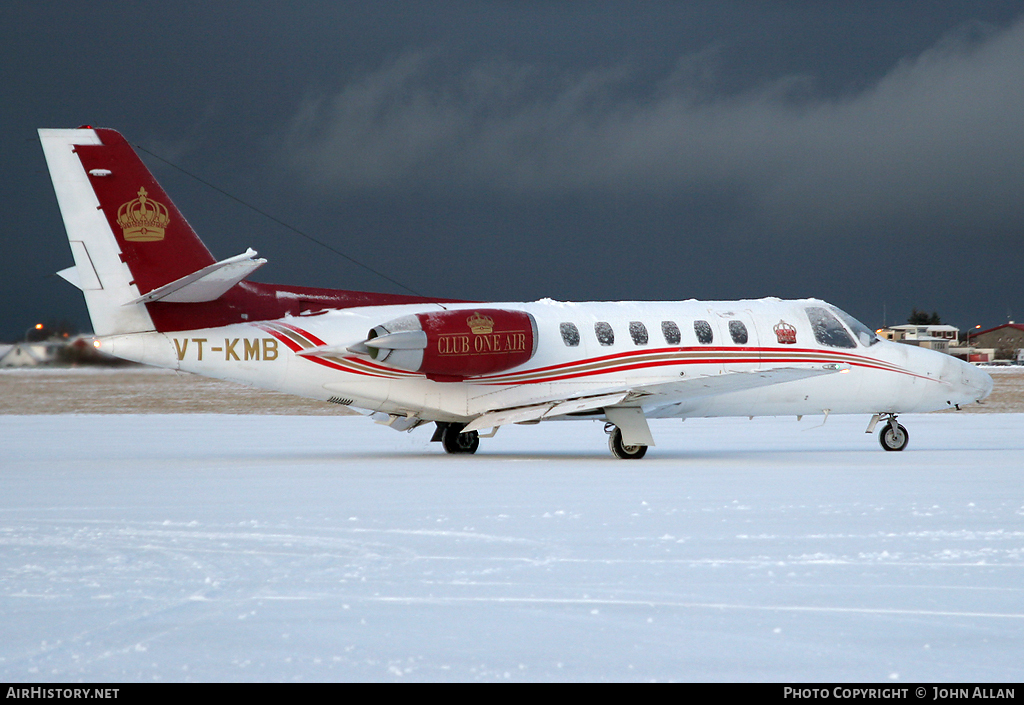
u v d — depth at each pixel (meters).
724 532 35.94
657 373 74.44
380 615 24.66
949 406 80.31
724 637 22.83
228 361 67.44
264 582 28.25
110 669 20.59
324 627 23.61
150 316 66.00
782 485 50.50
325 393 70.00
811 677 20.14
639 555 31.86
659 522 38.22
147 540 34.75
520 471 58.81
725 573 29.20
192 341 66.62
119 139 65.50
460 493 47.41
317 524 37.97
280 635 22.97
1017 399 176.88
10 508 42.50
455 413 71.62
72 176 64.75
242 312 68.06
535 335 70.94
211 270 59.34
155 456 71.06
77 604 25.73
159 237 66.00
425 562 30.92
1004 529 36.44
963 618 24.30
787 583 27.92
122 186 65.44
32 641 22.50
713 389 68.19
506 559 31.30
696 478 54.25
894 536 35.03
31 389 197.25
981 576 28.72
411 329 68.12
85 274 65.06
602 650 21.89
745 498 45.16
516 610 25.14
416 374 70.56
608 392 67.94
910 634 23.00
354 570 29.78
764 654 21.61
